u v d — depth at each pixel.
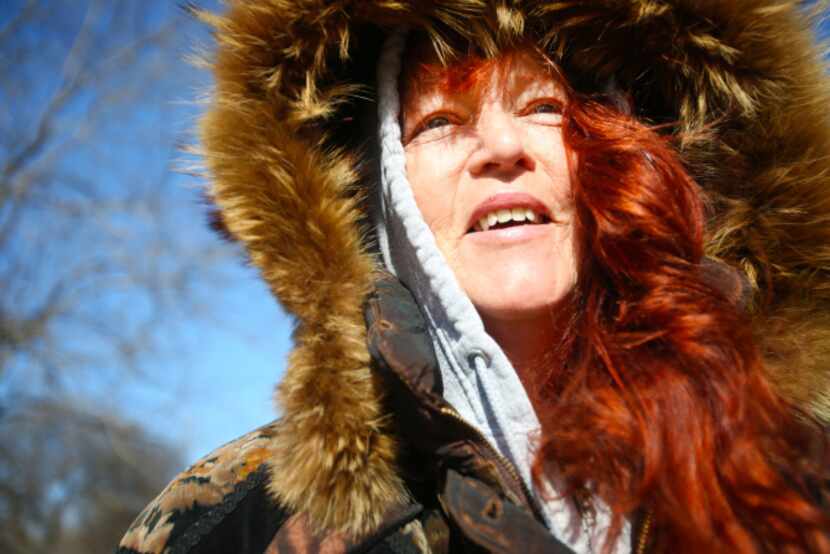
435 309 0.99
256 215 0.97
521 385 0.91
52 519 5.80
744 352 0.90
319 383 0.89
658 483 0.81
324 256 0.96
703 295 0.95
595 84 1.17
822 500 0.82
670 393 0.86
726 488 0.80
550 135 1.04
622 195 1.00
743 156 1.12
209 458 1.01
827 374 1.00
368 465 0.87
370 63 1.16
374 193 1.13
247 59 1.05
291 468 0.88
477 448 0.83
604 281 1.01
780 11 1.07
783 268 1.07
